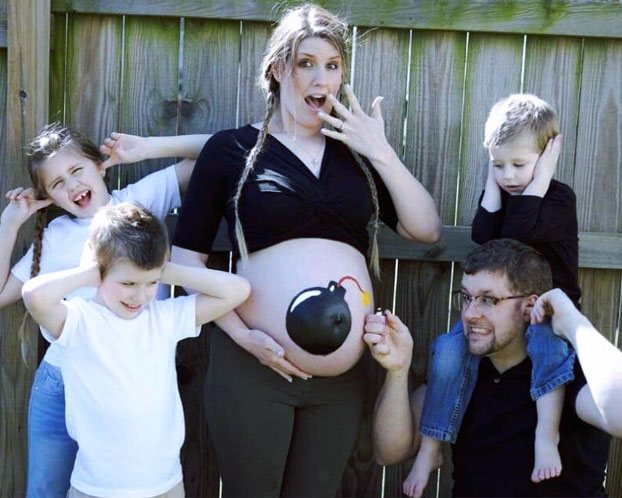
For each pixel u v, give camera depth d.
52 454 2.79
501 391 2.67
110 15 3.17
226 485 2.74
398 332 2.69
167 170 3.07
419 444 2.91
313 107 2.78
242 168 2.71
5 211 2.88
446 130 3.25
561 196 2.77
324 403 2.69
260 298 2.67
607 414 2.33
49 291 2.39
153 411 2.50
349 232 2.73
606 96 3.23
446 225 3.28
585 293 3.31
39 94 3.05
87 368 2.48
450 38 3.21
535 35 3.20
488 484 2.61
